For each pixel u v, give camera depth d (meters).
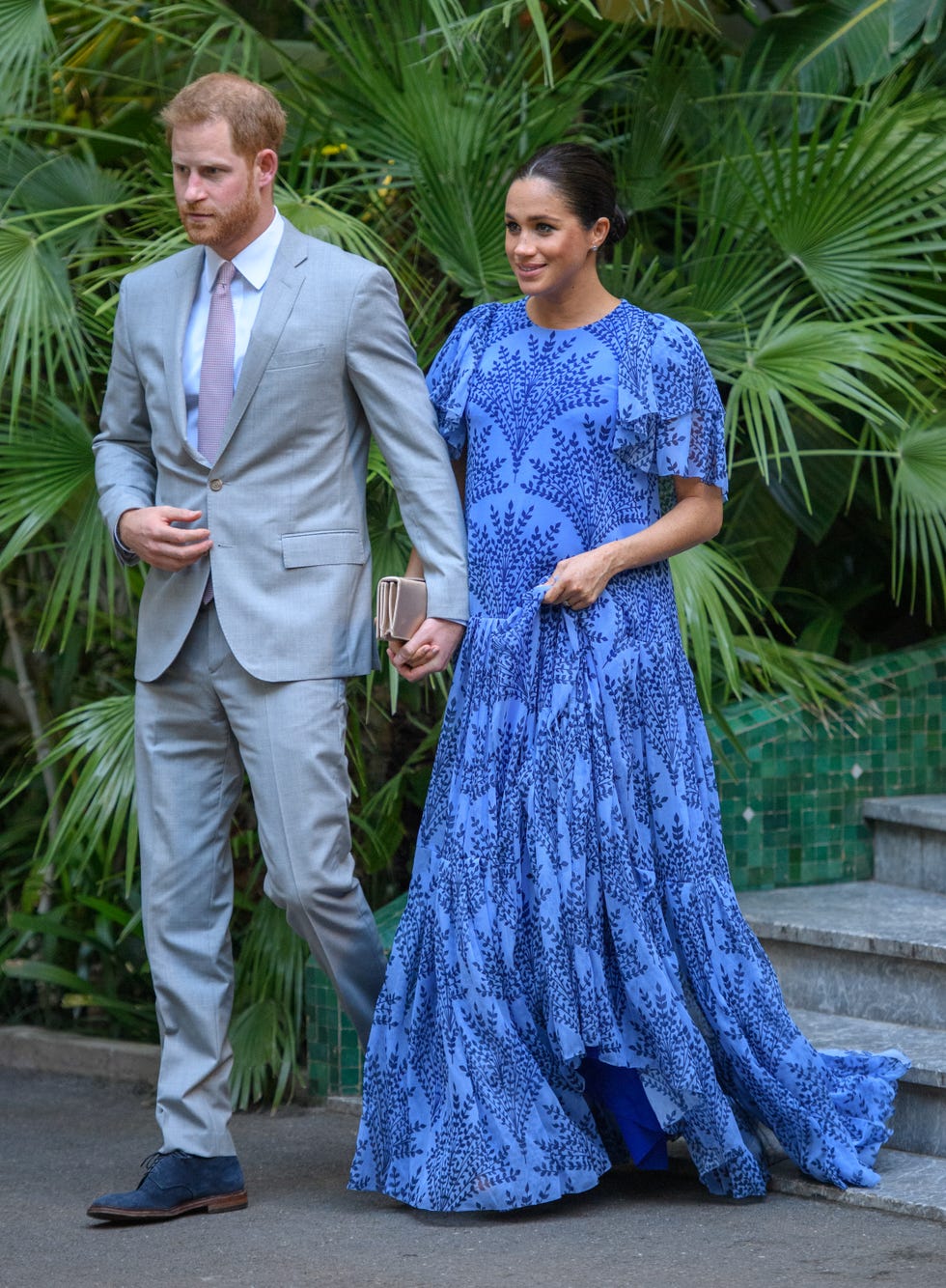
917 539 14.65
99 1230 8.59
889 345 12.07
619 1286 7.50
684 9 14.39
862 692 12.35
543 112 12.61
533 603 8.62
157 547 8.59
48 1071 12.99
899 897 11.62
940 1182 8.75
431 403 9.03
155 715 9.03
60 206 12.77
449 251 12.06
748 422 11.72
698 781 9.01
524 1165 8.39
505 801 8.66
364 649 8.95
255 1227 8.57
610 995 8.69
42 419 11.94
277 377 8.66
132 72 14.60
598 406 8.73
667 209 14.66
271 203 8.88
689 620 11.37
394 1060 8.81
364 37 12.13
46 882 13.65
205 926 9.03
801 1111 8.74
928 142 12.97
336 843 8.83
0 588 14.10
